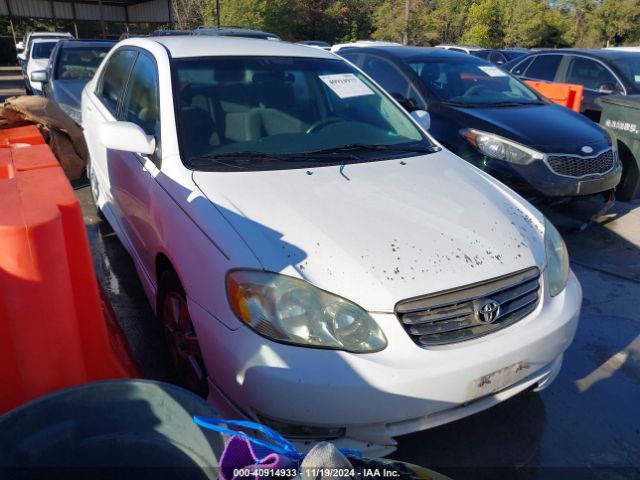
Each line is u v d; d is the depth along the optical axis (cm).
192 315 237
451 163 328
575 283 278
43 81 817
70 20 2639
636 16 3791
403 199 268
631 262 480
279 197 257
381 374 204
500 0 3856
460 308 224
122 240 373
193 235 244
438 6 4006
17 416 137
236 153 294
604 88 780
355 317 209
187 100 309
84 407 147
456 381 214
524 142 493
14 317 176
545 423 281
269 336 207
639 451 266
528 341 233
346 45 783
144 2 2536
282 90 339
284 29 3238
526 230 268
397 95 600
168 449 151
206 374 250
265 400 206
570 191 491
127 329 342
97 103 438
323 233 232
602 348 351
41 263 174
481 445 263
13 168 217
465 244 241
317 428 210
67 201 192
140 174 311
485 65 649
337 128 333
